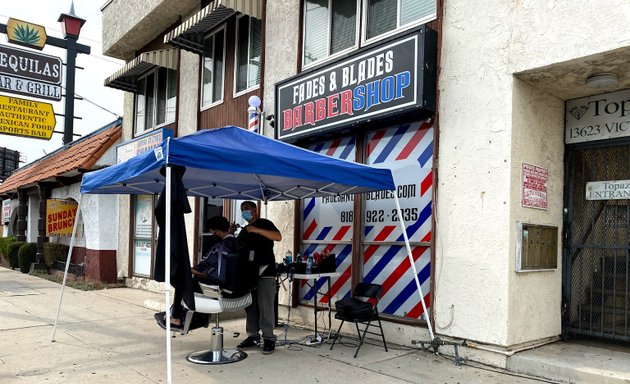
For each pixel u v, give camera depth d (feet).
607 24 14.11
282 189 22.47
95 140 45.52
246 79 29.45
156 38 39.91
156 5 34.86
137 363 16.94
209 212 32.22
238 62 30.14
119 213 41.65
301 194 22.65
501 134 16.39
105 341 20.25
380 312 20.43
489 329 16.25
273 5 27.02
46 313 26.78
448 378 15.16
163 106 38.50
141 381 14.98
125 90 42.09
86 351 18.56
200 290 17.17
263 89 27.22
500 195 16.25
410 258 17.90
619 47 13.83
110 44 42.50
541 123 17.46
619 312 17.08
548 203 17.66
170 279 14.55
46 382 14.84
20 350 18.69
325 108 21.85
